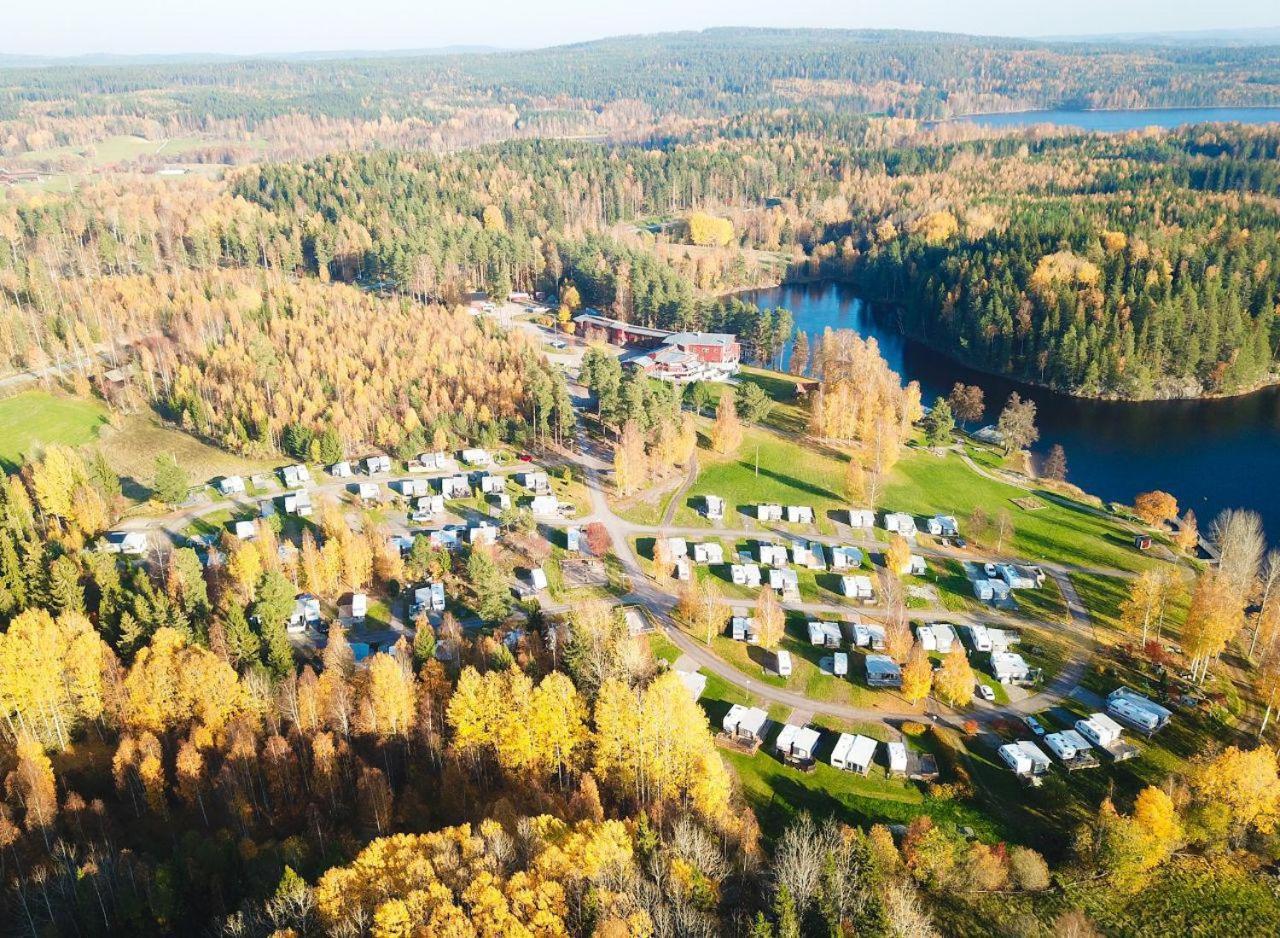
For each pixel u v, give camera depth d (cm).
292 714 10256
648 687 10331
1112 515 17738
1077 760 11088
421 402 19975
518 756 9869
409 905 6881
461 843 7844
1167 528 17362
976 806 10588
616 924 6675
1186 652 12506
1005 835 10206
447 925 6656
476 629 13600
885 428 18138
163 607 11769
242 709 10381
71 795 9175
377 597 14550
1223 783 9788
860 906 7912
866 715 12044
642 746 9706
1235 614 12238
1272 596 13862
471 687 10169
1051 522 17212
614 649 11275
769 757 11262
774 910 7475
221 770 9331
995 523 16838
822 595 14788
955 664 11944
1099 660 13050
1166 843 9538
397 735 10381
